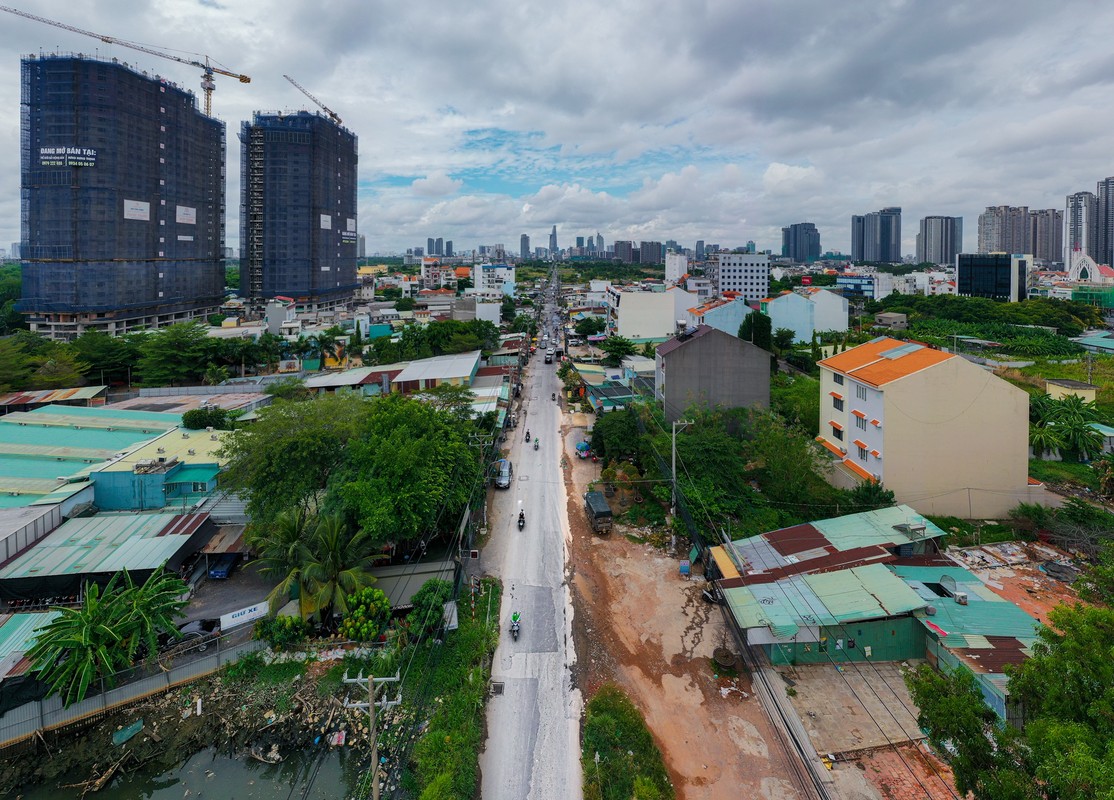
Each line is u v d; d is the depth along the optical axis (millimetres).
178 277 151125
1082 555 36969
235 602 35562
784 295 110438
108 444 52094
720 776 23672
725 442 45562
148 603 29719
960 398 42906
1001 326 119000
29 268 125938
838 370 50406
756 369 58156
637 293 117812
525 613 34562
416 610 31906
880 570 31922
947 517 43000
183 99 150625
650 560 40125
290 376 77750
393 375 81250
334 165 191500
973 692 19297
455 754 24328
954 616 28828
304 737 27234
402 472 35875
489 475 52125
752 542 36625
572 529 44781
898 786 22672
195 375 86625
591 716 26719
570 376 91188
